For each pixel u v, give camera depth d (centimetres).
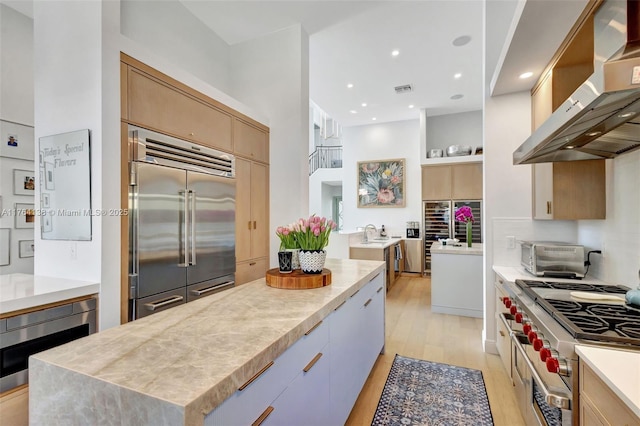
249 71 396
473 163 642
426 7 332
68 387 92
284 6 332
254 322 133
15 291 179
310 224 204
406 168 734
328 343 164
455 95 576
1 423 158
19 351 167
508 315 215
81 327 192
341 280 218
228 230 312
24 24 305
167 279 243
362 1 325
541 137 172
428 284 610
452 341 330
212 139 292
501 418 203
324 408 158
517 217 296
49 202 222
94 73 203
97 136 202
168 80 247
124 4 279
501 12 299
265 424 107
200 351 105
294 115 370
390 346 319
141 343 112
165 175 242
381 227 753
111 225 205
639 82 101
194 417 76
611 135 164
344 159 789
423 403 221
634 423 80
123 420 82
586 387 108
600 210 225
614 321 133
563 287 200
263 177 371
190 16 347
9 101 296
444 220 665
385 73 485
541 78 260
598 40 166
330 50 417
